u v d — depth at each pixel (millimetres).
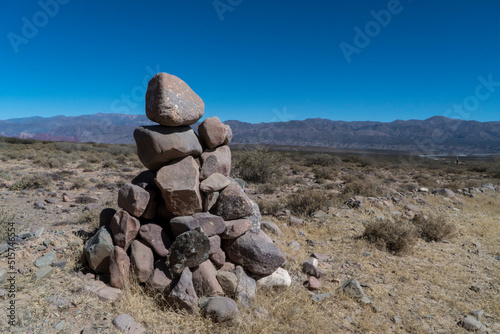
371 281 5211
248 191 13398
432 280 5414
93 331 3070
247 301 3863
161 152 4086
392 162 43094
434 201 11961
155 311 3562
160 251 4023
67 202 9781
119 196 4254
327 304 4312
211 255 4199
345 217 8602
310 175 22172
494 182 21391
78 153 30234
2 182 12766
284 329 3568
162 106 3953
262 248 4215
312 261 5293
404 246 6551
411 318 4238
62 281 3916
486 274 5875
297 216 8812
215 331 3354
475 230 8633
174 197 4059
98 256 4066
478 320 4270
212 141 4664
